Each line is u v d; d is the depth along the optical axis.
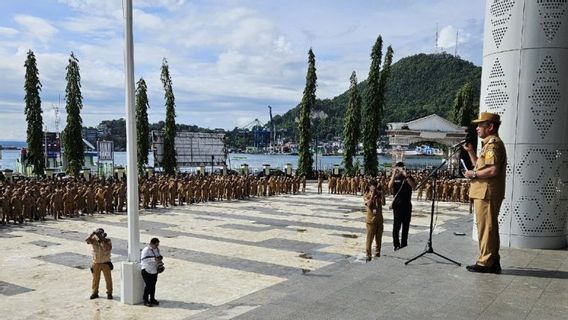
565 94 8.89
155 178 32.19
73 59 44.34
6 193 21.41
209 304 9.70
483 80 9.88
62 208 23.55
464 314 5.29
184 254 14.69
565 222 9.08
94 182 28.72
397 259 8.22
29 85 43.62
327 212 25.81
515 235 9.12
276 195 36.88
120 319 8.79
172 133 49.91
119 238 17.34
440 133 46.22
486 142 6.96
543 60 8.85
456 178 37.38
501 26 9.30
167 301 9.91
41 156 44.50
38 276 12.05
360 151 66.31
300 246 16.06
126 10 9.13
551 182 8.91
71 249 15.45
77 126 44.62
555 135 8.88
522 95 9.00
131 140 9.41
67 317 8.95
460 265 7.63
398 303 5.75
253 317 5.51
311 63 52.00
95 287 10.18
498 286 6.36
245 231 19.23
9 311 9.33
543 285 6.39
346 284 6.67
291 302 5.97
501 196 7.02
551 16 8.78
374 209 11.70
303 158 53.03
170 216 23.95
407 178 11.36
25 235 18.17
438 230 16.22
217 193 32.69
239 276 12.03
